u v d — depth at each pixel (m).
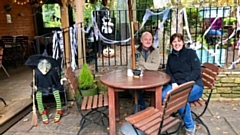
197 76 2.80
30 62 3.34
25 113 3.52
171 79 2.90
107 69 4.38
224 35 4.87
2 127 2.97
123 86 2.46
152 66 3.29
